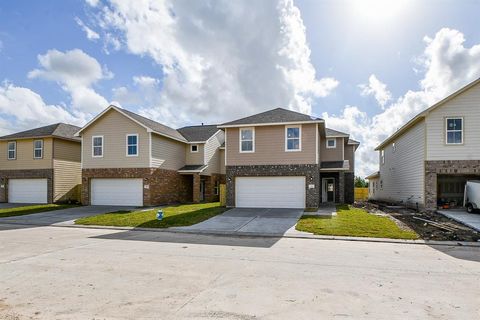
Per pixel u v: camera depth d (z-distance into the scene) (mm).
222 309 4191
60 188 24094
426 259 7281
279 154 17812
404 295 4785
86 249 8352
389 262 6957
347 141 26391
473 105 15547
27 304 4367
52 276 5742
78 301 4477
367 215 14820
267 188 17984
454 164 15617
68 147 25062
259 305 4340
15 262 6836
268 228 11867
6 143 24750
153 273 5953
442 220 13492
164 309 4184
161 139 22031
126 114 20797
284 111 19828
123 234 11172
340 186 22234
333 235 10477
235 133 18469
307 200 17328
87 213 17078
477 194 14438
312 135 17391
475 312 4133
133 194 20797
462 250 8422
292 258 7312
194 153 25781
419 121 16906
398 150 21688
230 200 18281
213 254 7734
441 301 4535
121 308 4219
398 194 21781
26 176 24000
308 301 4504
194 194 24141
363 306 4324
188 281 5445
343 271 6164
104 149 21422
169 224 12977
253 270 6195
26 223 14078
